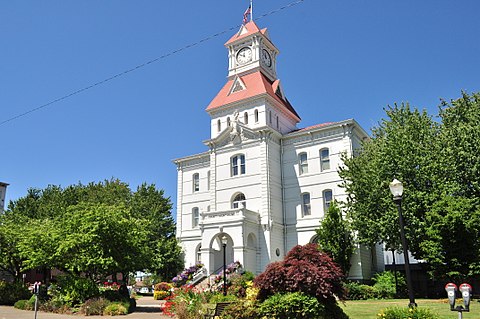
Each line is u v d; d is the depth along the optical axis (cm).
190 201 4975
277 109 4703
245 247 3800
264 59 4994
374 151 3459
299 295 1553
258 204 4138
